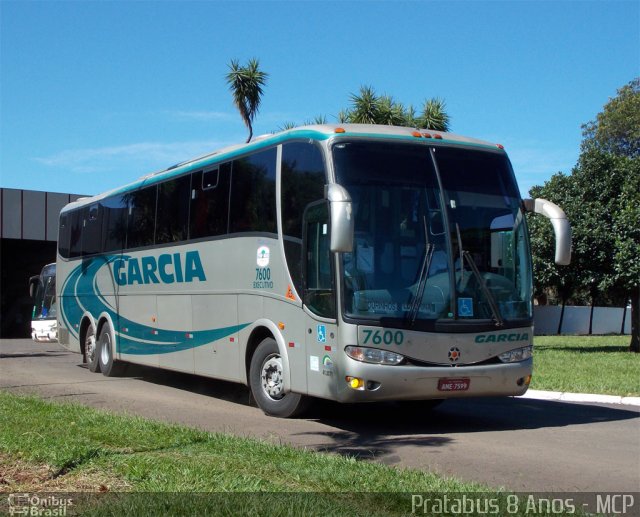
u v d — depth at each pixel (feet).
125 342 54.08
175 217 47.26
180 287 46.32
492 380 33.45
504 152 36.42
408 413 40.27
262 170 38.60
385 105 90.43
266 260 37.70
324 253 33.19
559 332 150.82
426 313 32.50
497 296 34.14
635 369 59.77
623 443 31.71
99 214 59.47
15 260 155.53
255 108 102.99
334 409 40.70
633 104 170.71
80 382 53.83
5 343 112.27
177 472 23.11
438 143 34.94
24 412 35.19
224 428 34.37
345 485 22.17
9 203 132.36
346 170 32.99
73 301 64.03
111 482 22.40
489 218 34.76
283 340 36.17
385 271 32.45
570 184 83.46
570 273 82.79
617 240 78.33
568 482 24.77
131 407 41.11
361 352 31.63
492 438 32.78
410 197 33.47
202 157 45.37
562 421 37.68
